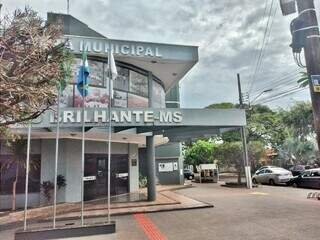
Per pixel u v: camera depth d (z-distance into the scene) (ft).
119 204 52.01
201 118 54.65
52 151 56.13
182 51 61.72
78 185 57.47
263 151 104.83
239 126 58.49
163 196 63.41
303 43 15.02
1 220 41.52
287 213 40.63
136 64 63.67
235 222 36.35
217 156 94.58
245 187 81.51
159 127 54.65
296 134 134.82
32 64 21.35
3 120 24.95
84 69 37.32
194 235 31.04
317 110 14.40
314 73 14.64
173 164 100.53
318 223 33.63
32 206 52.24
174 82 77.10
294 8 15.96
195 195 66.03
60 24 24.72
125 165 68.23
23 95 21.01
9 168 53.31
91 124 47.70
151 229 34.58
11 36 20.54
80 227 30.35
